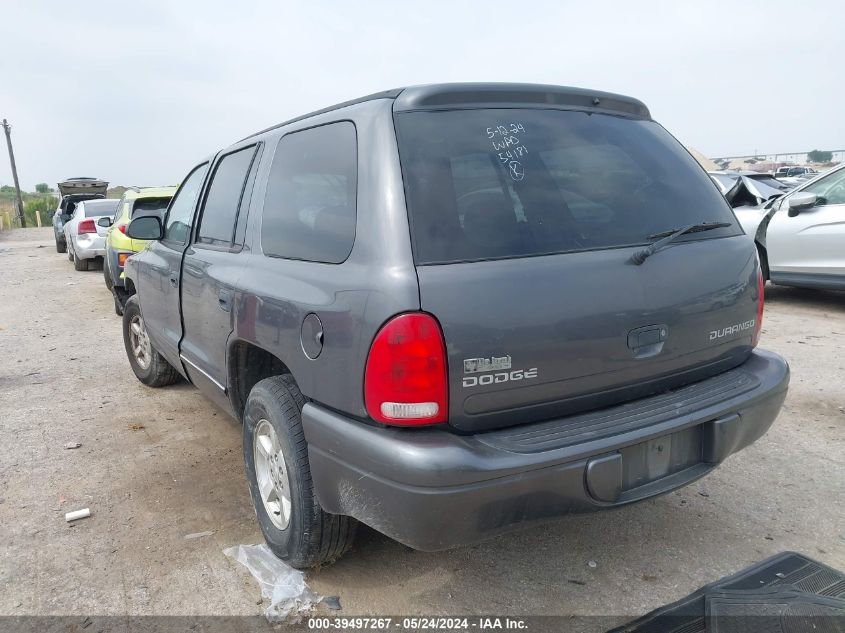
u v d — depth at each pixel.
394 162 2.37
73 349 7.21
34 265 16.53
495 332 2.21
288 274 2.75
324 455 2.44
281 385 2.85
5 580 2.94
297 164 2.98
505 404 2.27
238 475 3.92
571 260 2.39
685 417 2.47
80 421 4.87
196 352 3.90
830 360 5.65
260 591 2.83
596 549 3.09
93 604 2.76
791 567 2.72
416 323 2.13
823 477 3.69
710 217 2.94
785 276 7.67
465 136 2.52
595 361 2.40
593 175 2.70
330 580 2.88
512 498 2.16
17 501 3.65
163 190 9.35
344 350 2.32
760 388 2.76
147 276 4.79
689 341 2.67
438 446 2.12
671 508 3.43
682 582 2.83
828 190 7.39
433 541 2.17
